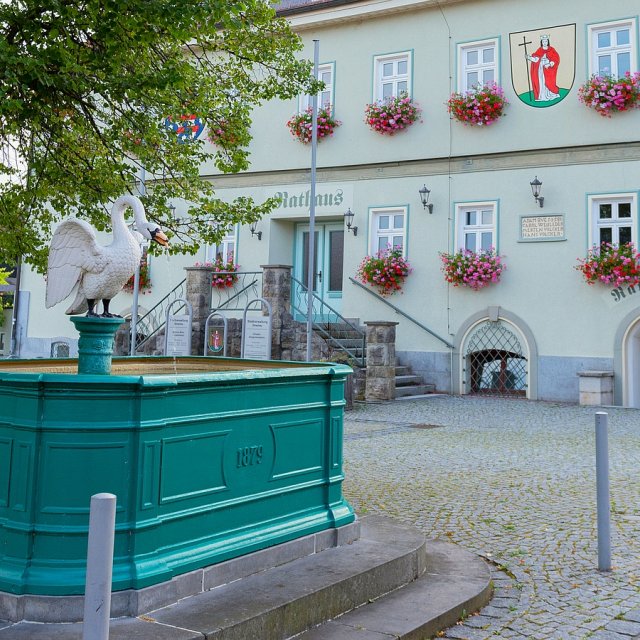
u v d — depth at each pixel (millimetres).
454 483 7566
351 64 19016
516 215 16781
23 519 3186
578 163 16234
